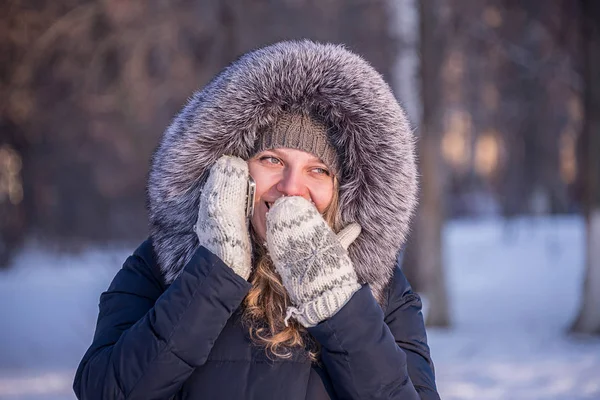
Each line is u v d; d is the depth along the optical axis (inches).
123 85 578.2
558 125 1011.9
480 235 920.9
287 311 68.1
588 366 294.2
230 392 69.1
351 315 67.3
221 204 71.2
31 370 303.6
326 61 77.6
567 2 530.9
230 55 460.8
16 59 544.4
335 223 79.3
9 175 866.8
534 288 573.6
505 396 241.0
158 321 67.4
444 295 426.9
